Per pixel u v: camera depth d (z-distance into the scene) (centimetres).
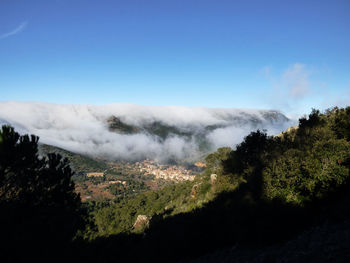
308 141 1620
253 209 1254
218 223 1508
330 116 2238
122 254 2155
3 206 820
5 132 817
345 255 580
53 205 973
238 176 2512
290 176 1267
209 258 1191
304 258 678
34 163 942
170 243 1563
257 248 1061
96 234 4112
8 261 723
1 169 813
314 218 1066
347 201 1020
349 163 1276
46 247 830
